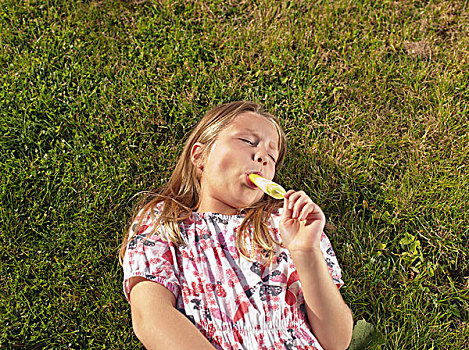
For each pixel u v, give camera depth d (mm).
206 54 3445
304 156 3117
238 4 3697
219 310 2037
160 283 2039
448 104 3334
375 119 3295
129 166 3000
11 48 3379
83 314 2604
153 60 3379
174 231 2205
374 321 2684
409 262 2852
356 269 2812
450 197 3027
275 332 2043
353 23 3664
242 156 2291
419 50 3586
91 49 3424
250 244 2227
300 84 3375
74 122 3102
